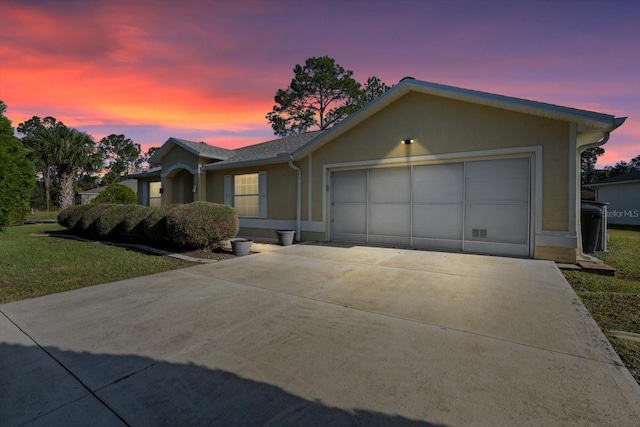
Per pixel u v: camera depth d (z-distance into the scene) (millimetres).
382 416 2021
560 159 6746
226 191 12961
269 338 3203
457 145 7910
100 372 2596
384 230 9289
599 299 4523
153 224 8945
